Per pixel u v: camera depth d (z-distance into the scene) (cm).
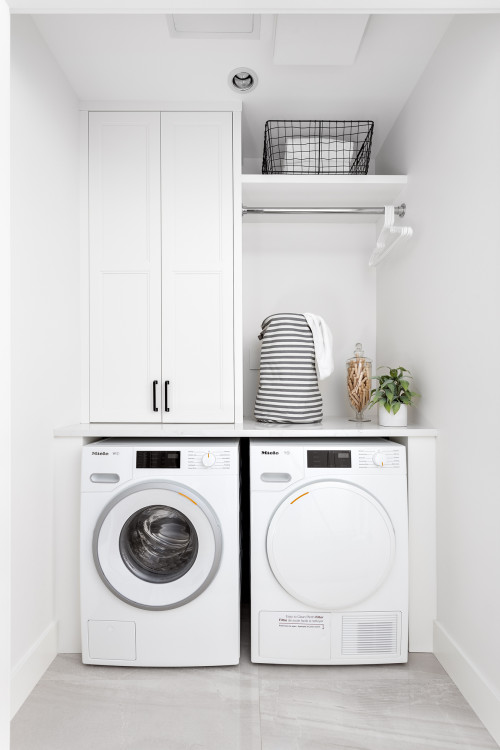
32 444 178
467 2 140
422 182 212
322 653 188
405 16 177
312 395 231
